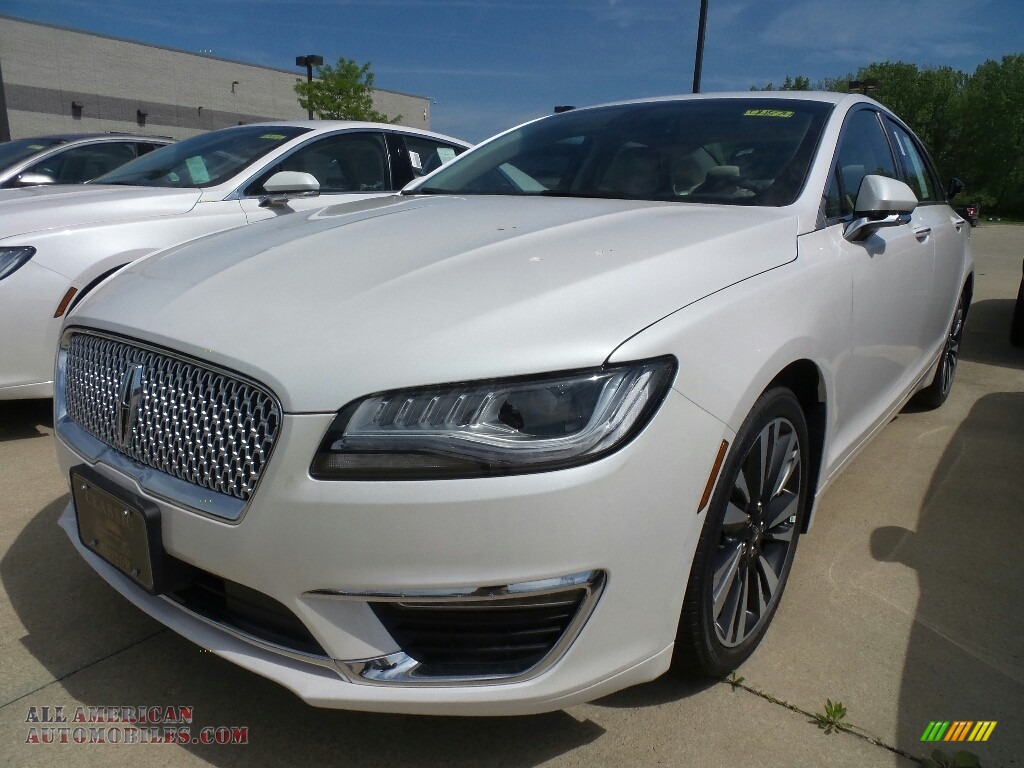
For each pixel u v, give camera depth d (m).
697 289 1.87
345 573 1.56
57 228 3.78
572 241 2.06
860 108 3.23
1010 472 3.68
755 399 1.86
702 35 12.81
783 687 2.11
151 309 1.91
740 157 2.81
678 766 1.83
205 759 1.84
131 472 1.82
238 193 4.57
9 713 1.97
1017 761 1.86
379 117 26.64
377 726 1.96
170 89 34.62
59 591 2.52
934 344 4.01
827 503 3.31
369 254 2.02
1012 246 18.42
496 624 1.63
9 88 29.94
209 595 1.85
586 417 1.57
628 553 1.62
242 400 1.64
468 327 1.62
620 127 3.24
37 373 3.71
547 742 1.91
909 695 2.09
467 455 1.52
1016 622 2.45
